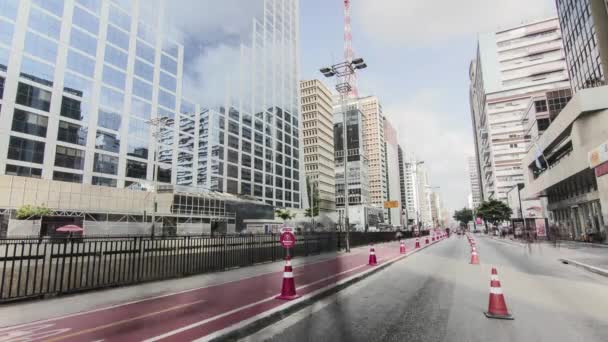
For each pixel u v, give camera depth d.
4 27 44.28
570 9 44.00
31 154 45.03
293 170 113.88
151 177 61.38
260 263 16.66
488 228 99.44
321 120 138.62
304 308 7.66
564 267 14.53
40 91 46.97
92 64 54.00
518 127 102.56
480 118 132.38
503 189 101.50
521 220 43.88
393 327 5.94
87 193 46.59
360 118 148.75
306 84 138.75
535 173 50.94
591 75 38.56
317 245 22.50
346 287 10.16
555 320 6.28
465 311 6.96
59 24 50.19
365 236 33.59
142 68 62.72
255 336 5.72
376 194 162.12
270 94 106.81
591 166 26.98
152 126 62.59
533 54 103.69
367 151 160.88
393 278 11.72
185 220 53.50
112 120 55.91
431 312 6.91
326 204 135.50
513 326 5.91
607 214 25.55
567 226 41.53
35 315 6.92
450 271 13.30
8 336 5.64
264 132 100.88
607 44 35.34
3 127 42.78
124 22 60.12
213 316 6.63
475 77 145.50
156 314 6.89
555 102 50.88
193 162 72.50
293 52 124.94
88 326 6.13
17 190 40.56
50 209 41.38
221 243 14.44
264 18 108.88
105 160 53.94
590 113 28.30
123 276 10.35
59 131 48.38
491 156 105.31
